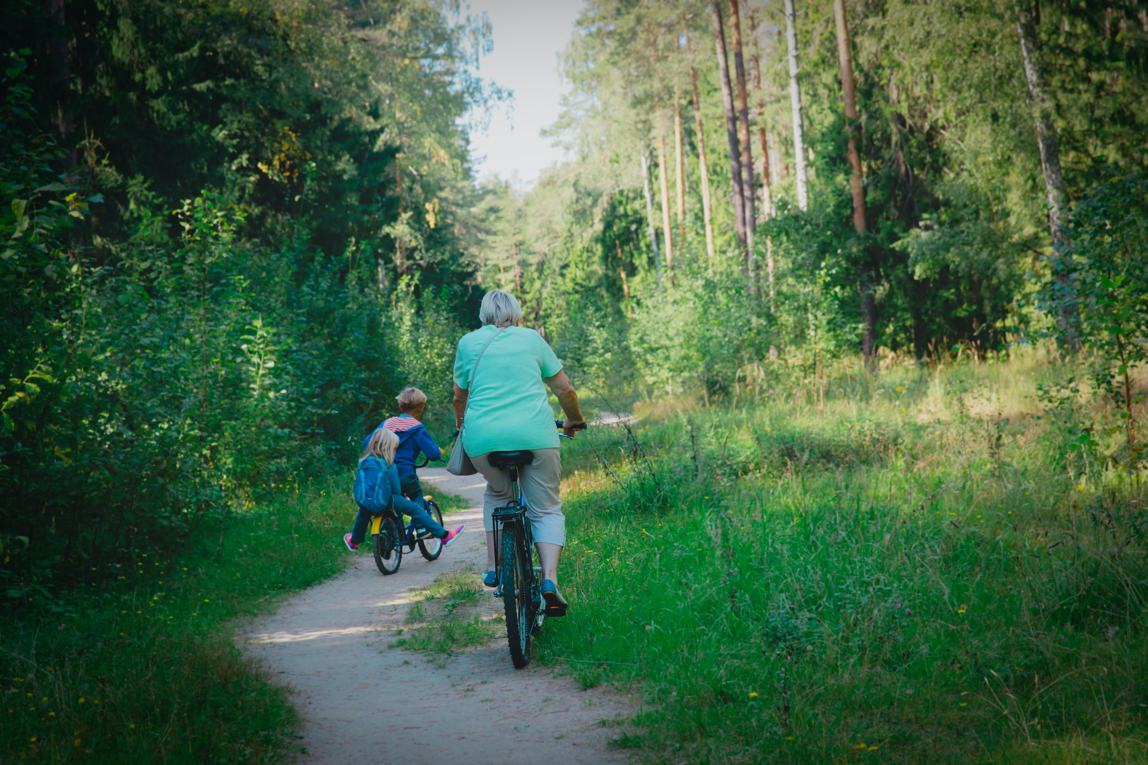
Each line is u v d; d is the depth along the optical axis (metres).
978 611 4.78
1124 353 7.89
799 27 24.28
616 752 3.62
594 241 61.31
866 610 4.69
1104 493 6.54
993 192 18.91
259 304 14.90
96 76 17.95
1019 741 3.22
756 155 45.31
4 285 6.25
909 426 10.85
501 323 5.43
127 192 17.22
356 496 8.62
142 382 9.66
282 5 23.08
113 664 4.80
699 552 6.66
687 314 22.98
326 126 26.12
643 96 38.31
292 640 6.18
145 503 8.16
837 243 20.25
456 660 5.38
